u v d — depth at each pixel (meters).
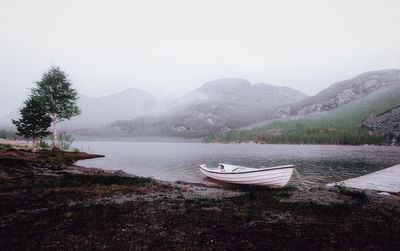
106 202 18.05
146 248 10.59
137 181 27.17
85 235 11.80
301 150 133.25
